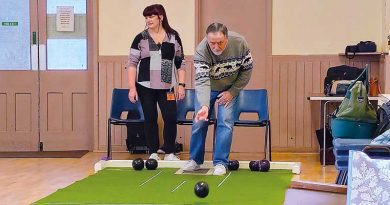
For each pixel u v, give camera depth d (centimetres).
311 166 625
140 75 534
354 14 727
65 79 759
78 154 724
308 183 356
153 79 530
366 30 726
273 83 739
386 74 654
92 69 757
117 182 419
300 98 736
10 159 682
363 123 444
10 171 589
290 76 736
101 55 752
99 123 755
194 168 466
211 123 526
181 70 552
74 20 755
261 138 746
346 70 682
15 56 760
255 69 742
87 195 373
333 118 461
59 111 761
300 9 733
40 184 510
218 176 441
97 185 408
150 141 540
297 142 739
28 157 698
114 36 750
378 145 331
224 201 349
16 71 759
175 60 543
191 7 741
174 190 387
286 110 739
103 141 755
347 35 728
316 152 736
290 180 423
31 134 762
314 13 732
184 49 744
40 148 761
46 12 755
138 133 718
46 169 603
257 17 739
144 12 534
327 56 729
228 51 441
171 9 744
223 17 743
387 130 383
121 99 604
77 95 759
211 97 465
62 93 759
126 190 388
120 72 750
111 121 582
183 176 443
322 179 537
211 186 398
